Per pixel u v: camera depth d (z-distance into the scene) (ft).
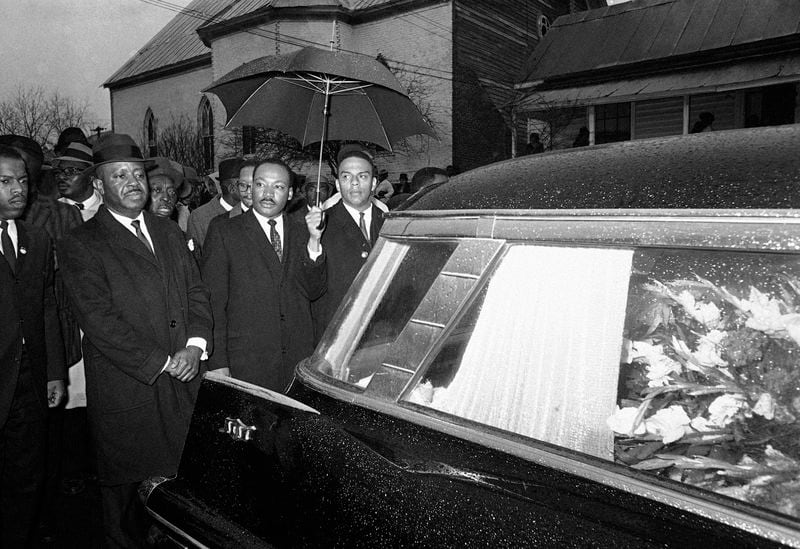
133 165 10.08
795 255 3.73
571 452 4.14
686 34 42.86
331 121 11.87
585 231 4.38
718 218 3.85
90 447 13.88
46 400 10.28
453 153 63.41
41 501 11.07
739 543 3.30
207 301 10.84
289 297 11.36
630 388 4.28
